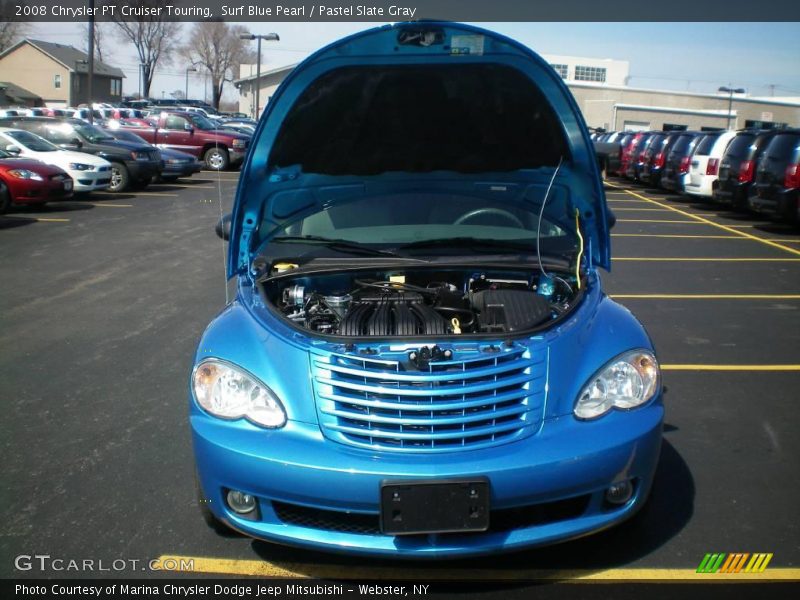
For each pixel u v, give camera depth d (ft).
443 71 10.86
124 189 59.93
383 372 8.98
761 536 10.55
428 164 12.42
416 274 12.28
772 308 24.56
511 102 11.24
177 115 81.56
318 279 12.17
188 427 14.56
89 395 16.28
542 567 9.87
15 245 35.37
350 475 8.48
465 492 8.38
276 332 9.82
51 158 52.29
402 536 8.76
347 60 10.69
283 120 11.26
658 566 9.85
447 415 8.79
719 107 179.32
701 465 12.84
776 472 12.57
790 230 44.06
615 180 87.30
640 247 37.45
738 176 48.67
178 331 21.35
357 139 11.82
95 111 103.14
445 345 9.38
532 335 9.59
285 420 9.00
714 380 17.30
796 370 18.03
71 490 12.00
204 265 31.01
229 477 8.98
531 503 8.64
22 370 17.93
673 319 23.04
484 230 12.97
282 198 12.64
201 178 74.13
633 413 9.21
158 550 10.36
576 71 253.44
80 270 29.84
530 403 8.96
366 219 13.05
